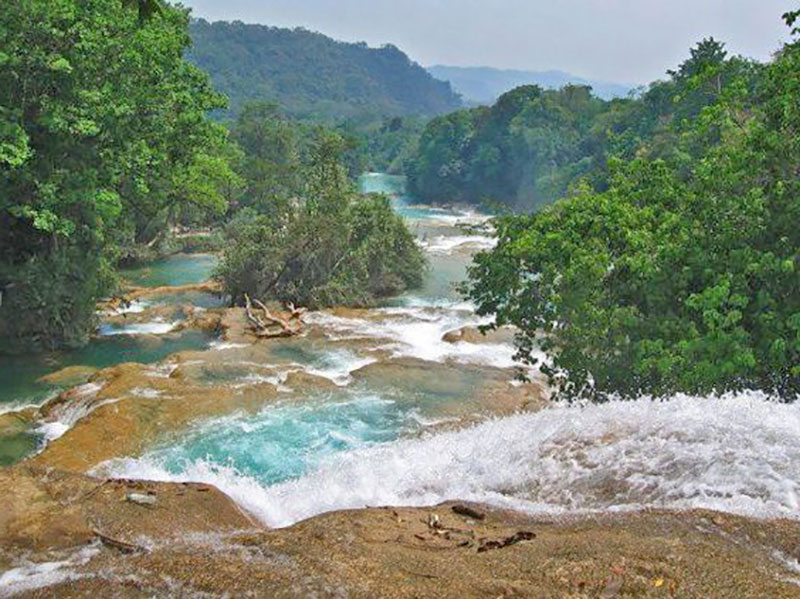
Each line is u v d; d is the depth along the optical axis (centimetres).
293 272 2873
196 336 2322
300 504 730
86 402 1568
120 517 584
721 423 675
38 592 456
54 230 1962
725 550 456
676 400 771
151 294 2975
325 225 2822
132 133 2058
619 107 7744
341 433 1455
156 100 2098
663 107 6309
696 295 1083
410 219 6819
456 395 1698
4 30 1748
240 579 447
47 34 1842
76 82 1914
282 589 433
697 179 1326
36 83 1897
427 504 693
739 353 1036
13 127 1762
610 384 1266
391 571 457
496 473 714
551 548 481
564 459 692
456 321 2516
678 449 638
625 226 1275
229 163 5288
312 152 5409
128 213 2825
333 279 2867
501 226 1534
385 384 1756
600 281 1266
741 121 1353
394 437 1433
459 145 9662
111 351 2152
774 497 536
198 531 580
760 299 1083
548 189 7388
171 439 1394
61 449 1302
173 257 4109
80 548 540
